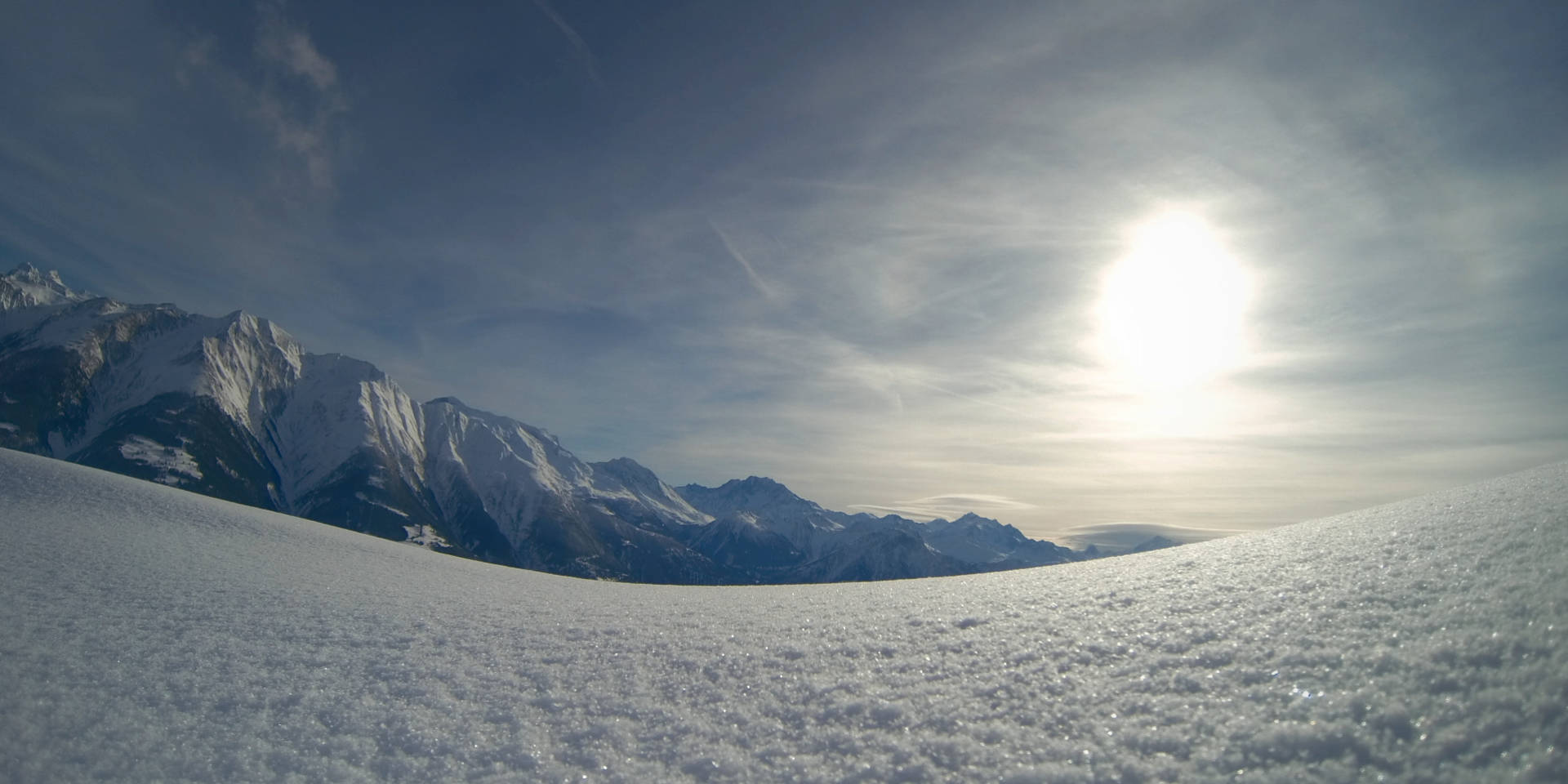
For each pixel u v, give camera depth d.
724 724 6.71
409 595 15.30
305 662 9.16
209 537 23.00
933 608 10.41
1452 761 4.35
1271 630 6.76
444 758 6.29
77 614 10.84
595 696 7.70
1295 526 12.16
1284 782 4.55
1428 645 5.61
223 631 10.55
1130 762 5.10
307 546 24.80
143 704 7.43
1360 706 5.11
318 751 6.47
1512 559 6.69
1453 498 10.27
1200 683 6.02
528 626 11.34
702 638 9.92
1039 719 5.98
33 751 6.25
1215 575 9.30
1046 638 7.91
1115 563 12.74
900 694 6.91
